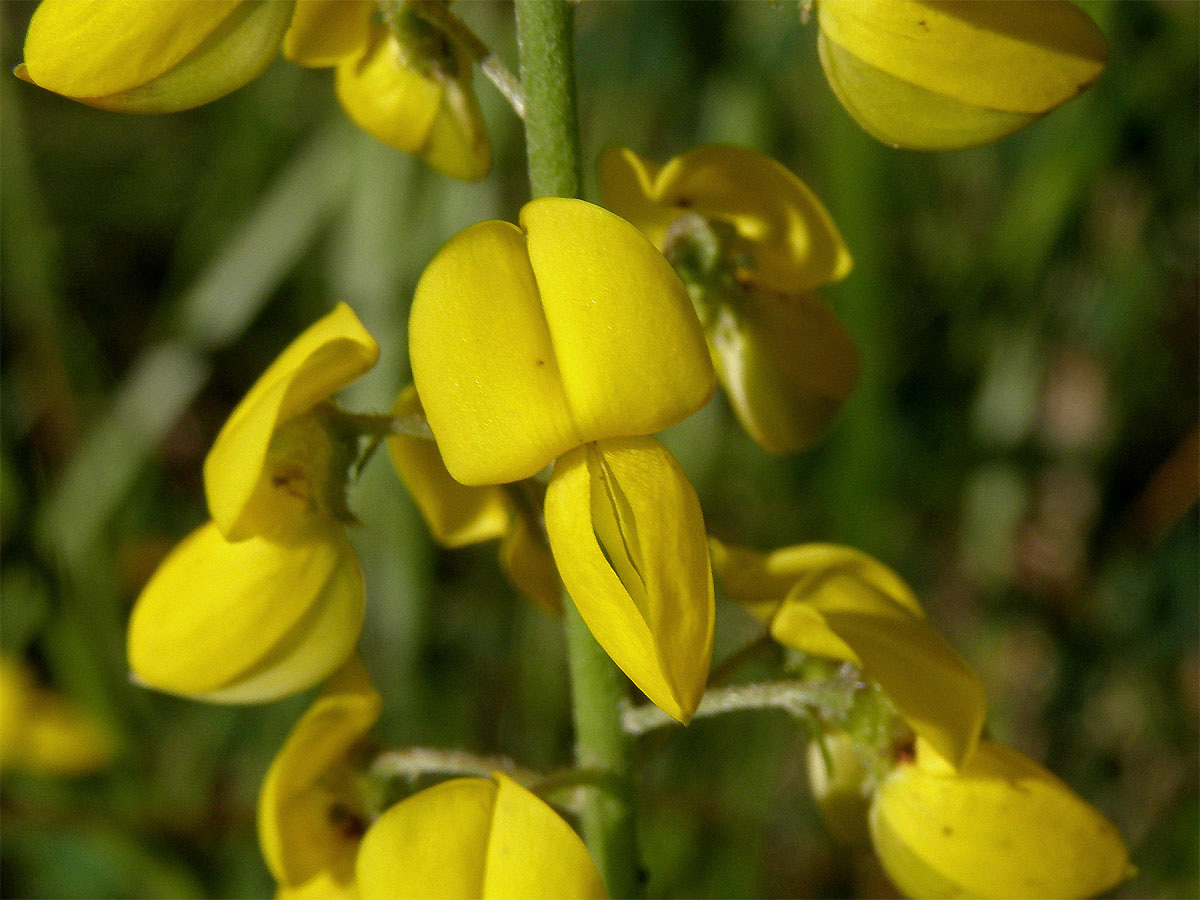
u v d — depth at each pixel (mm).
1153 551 213
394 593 192
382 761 128
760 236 128
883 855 126
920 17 114
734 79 197
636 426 104
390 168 188
